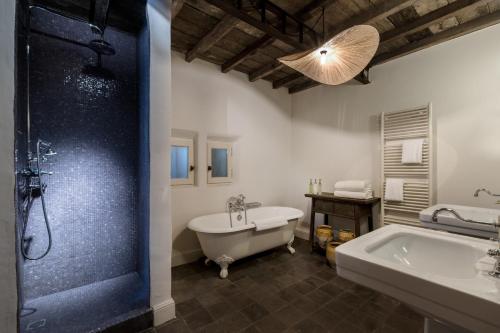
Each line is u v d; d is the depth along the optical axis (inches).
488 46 79.7
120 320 59.3
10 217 40.4
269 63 117.0
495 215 64.3
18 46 55.1
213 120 116.7
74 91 74.8
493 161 78.9
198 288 84.3
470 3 67.6
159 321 64.9
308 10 75.1
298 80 136.6
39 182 60.5
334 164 127.4
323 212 115.9
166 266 67.1
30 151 63.2
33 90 68.2
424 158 92.3
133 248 85.2
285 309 72.1
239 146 128.1
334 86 127.0
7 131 39.9
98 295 70.1
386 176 103.7
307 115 141.2
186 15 78.8
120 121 83.1
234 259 95.5
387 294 29.6
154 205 64.9
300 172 145.1
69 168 73.9
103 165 79.7
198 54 103.6
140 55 79.2
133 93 85.9
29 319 59.1
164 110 66.2
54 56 71.6
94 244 77.9
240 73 126.9
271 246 107.8
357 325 64.7
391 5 69.3
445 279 26.0
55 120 71.6
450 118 87.8
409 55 98.6
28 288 67.4
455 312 24.1
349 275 33.8
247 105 130.0
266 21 73.1
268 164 140.3
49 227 66.5
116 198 82.0
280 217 108.4
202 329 63.2
